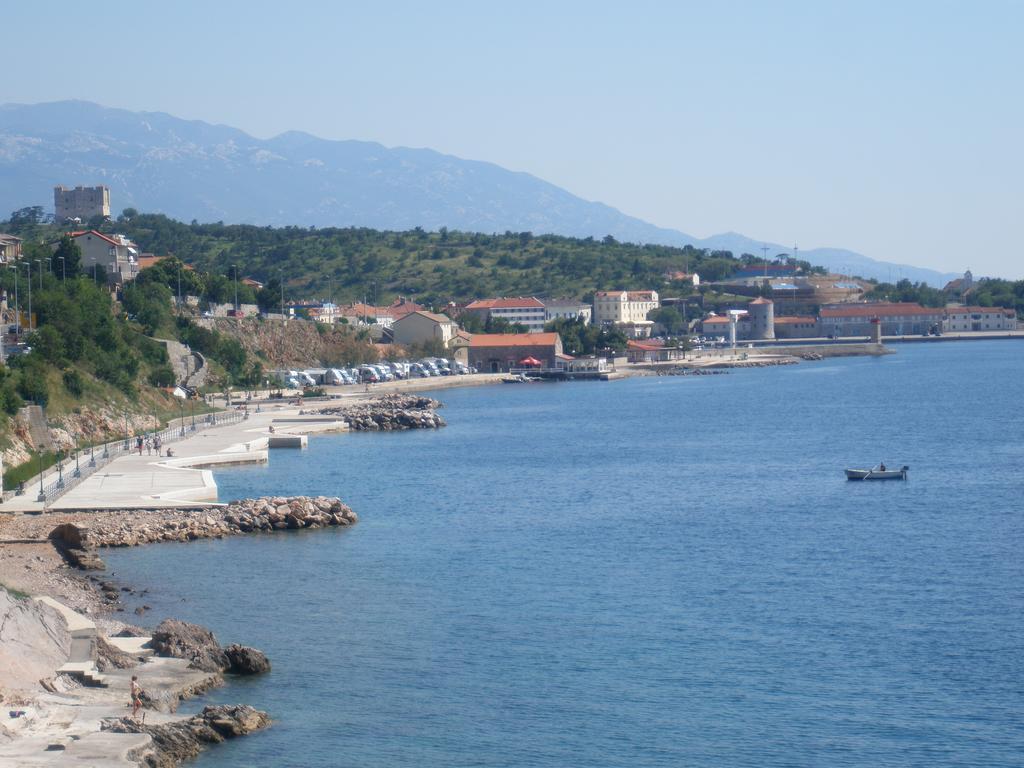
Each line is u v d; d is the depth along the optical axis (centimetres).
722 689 7781
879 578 10556
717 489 15975
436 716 7319
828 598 9881
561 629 9012
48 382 18812
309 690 7712
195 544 11869
